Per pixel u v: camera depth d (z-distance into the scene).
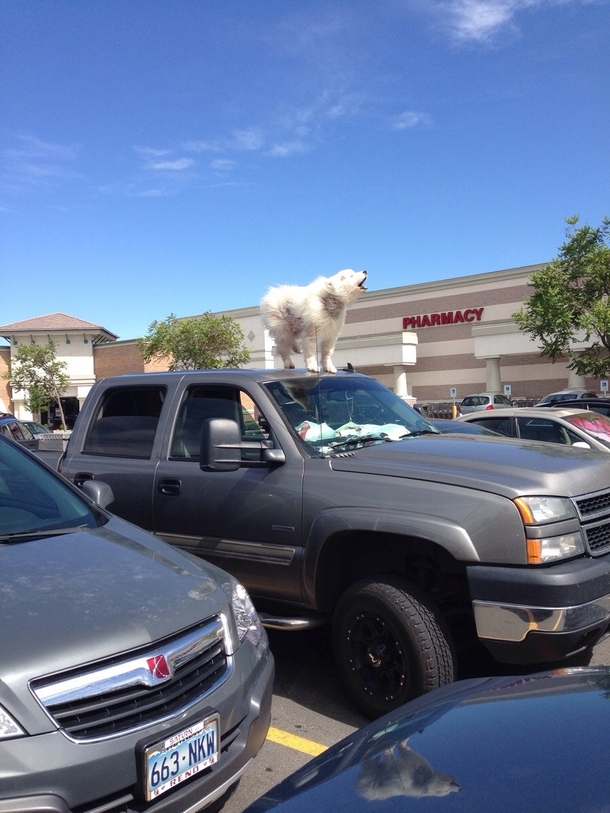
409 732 2.15
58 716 2.34
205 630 2.87
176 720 2.59
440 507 3.81
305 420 4.71
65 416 42.78
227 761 2.73
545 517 3.65
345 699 4.48
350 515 4.02
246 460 4.66
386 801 1.76
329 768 2.09
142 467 5.19
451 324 39.06
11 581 2.82
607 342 18.81
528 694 2.30
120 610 2.71
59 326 41.22
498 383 36.00
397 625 3.84
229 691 2.84
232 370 5.25
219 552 4.68
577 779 1.71
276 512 4.39
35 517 3.63
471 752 1.92
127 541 3.47
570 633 3.49
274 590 4.46
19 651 2.39
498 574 3.60
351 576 4.41
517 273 36.59
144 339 32.53
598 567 3.69
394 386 39.16
